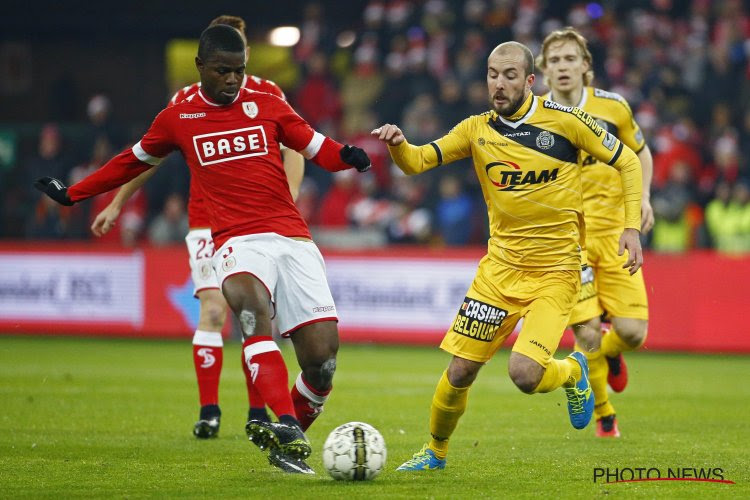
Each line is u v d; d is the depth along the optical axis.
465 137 23.33
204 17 84.94
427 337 59.53
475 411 34.56
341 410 34.22
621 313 30.61
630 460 24.53
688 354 57.81
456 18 76.44
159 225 66.19
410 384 42.25
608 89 71.00
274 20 84.75
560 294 23.00
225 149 22.36
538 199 22.91
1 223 72.38
